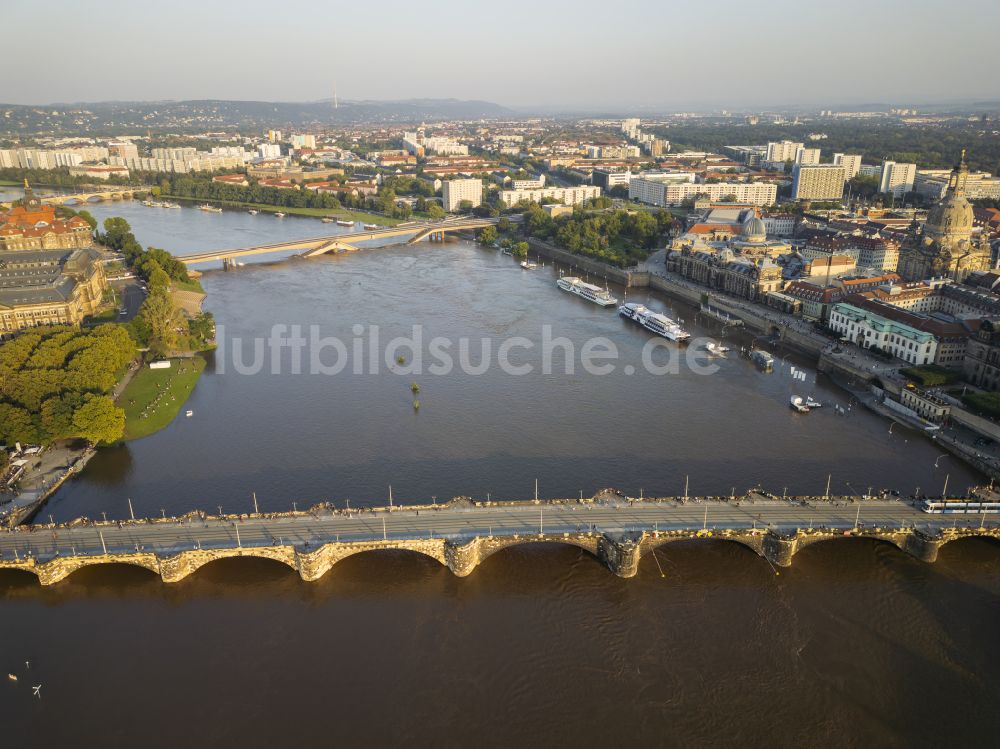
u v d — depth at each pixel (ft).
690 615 651.66
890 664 600.39
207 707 562.66
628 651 613.52
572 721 550.36
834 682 583.99
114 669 597.52
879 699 569.23
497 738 537.65
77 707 563.07
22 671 595.47
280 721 550.36
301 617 650.84
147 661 605.31
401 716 554.46
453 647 617.62
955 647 617.21
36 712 558.15
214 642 623.77
